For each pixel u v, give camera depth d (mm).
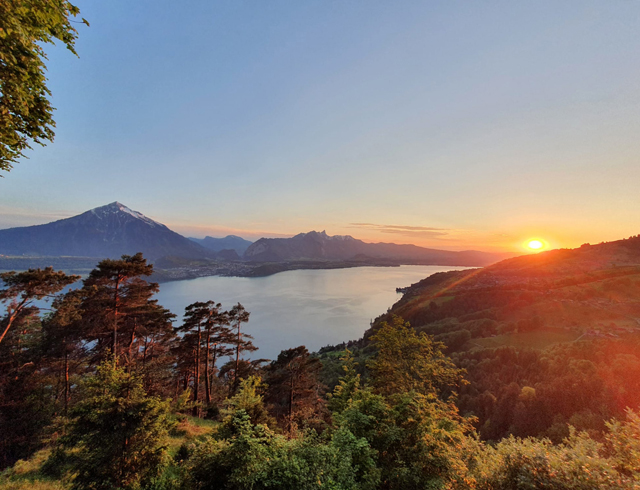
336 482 8117
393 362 19781
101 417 10203
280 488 7910
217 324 32938
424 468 9125
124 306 23828
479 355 90938
